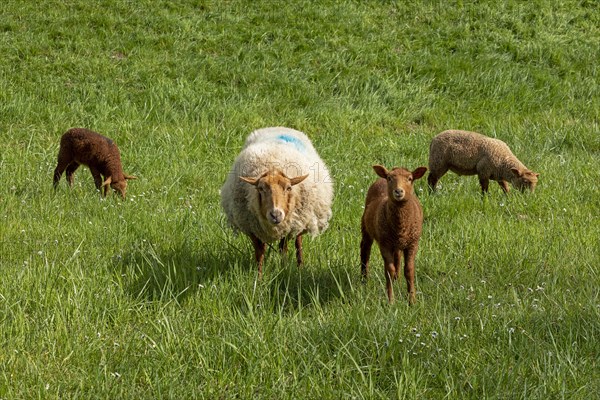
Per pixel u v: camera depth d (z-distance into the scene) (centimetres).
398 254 1027
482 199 1530
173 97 2233
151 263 1062
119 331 913
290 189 1065
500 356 828
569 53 2641
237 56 2466
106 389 774
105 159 1561
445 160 1634
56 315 912
